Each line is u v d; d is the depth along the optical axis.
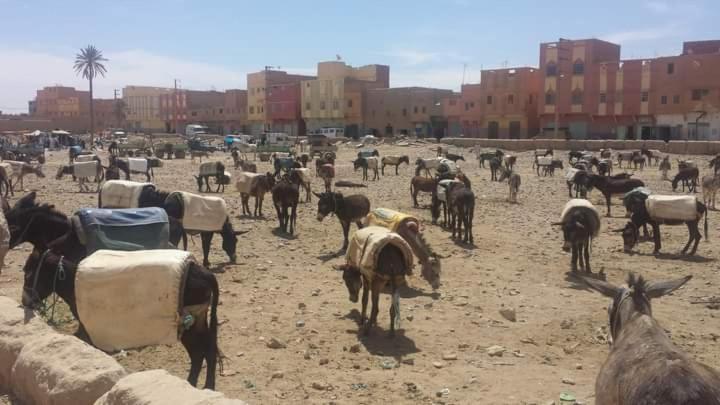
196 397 4.57
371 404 6.68
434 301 10.96
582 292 11.71
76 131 119.25
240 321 9.55
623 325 4.54
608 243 17.19
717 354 8.34
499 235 18.05
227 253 13.50
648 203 15.42
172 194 12.43
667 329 9.51
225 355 8.11
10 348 6.36
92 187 30.36
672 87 63.09
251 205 23.55
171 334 6.34
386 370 7.71
